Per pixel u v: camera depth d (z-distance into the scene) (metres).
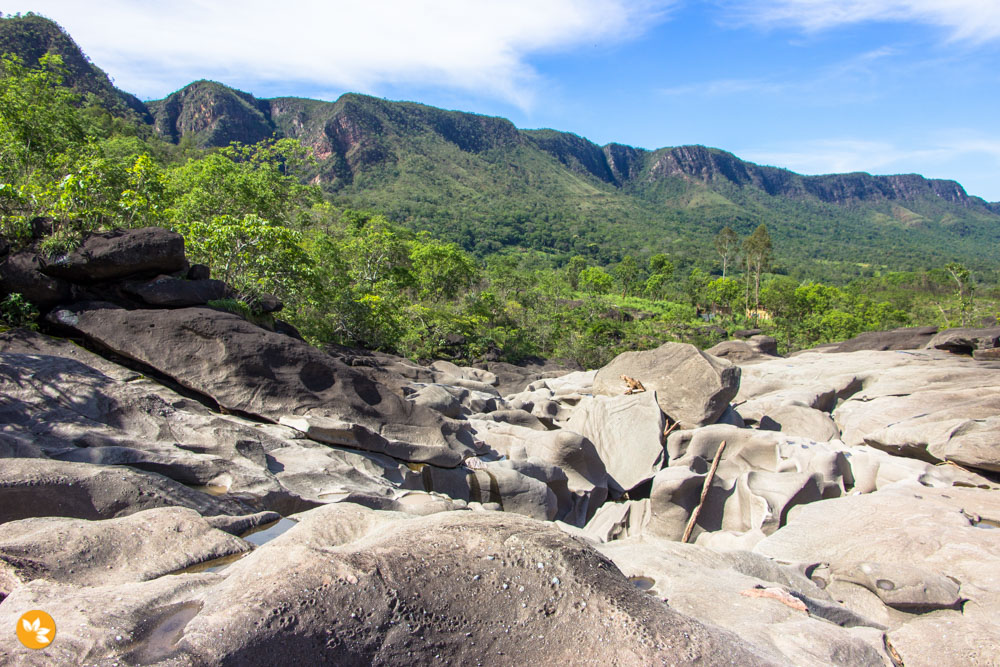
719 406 16.17
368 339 33.34
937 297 94.25
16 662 2.85
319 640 3.03
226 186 25.62
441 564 3.54
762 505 11.64
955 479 13.06
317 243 31.64
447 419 12.62
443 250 54.38
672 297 104.56
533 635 3.31
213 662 2.83
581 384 22.94
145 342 10.20
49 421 7.42
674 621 3.52
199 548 4.90
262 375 10.59
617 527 12.95
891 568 7.36
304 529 4.54
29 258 10.30
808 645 4.48
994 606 6.79
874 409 18.06
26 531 4.77
